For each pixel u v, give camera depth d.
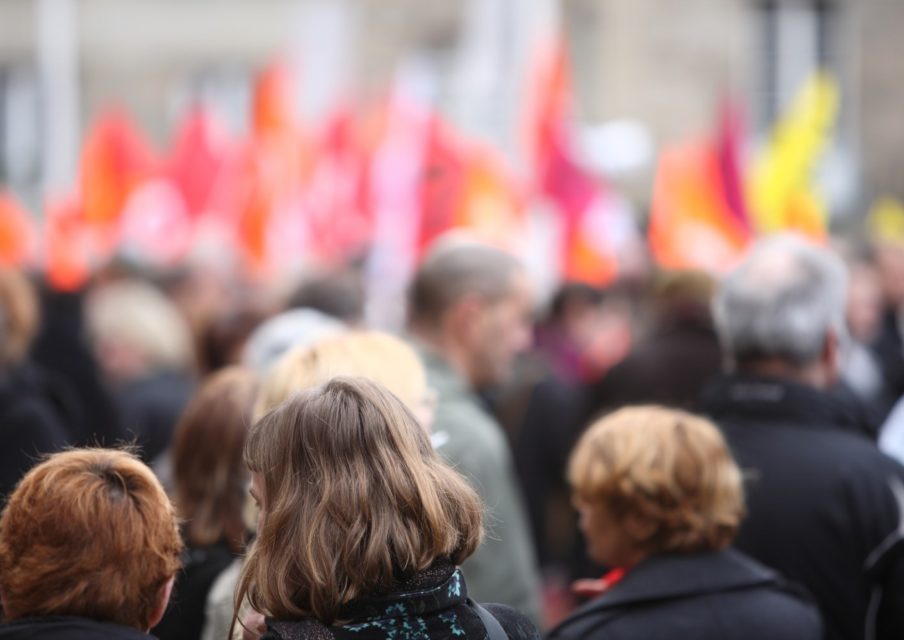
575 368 21.08
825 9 54.06
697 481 8.08
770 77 53.59
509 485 9.93
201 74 53.84
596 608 7.93
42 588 5.68
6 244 27.69
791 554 9.40
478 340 11.33
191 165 27.17
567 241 24.47
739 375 10.33
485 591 9.52
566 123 25.09
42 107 50.62
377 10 50.75
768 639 7.76
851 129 54.12
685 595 7.86
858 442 9.77
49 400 12.48
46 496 5.79
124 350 15.88
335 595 5.39
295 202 25.80
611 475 8.12
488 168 22.50
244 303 16.05
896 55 54.00
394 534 5.50
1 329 11.96
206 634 8.08
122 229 27.17
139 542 5.80
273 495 5.73
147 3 53.12
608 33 50.31
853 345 21.20
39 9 53.44
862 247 23.41
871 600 9.20
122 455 6.16
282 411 5.89
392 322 23.91
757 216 25.72
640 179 47.88
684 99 50.91
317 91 31.05
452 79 46.62
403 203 24.73
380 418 5.80
